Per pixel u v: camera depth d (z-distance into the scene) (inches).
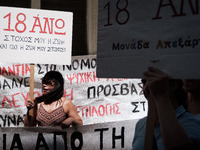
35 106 152.0
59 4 226.2
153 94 56.9
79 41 229.0
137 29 62.8
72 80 201.2
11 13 157.4
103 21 68.5
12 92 194.7
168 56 57.7
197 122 59.7
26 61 157.9
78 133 143.9
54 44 163.2
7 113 193.6
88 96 202.7
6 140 135.2
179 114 61.6
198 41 54.0
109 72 67.2
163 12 58.8
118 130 147.6
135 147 70.7
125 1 64.9
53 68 200.2
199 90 82.0
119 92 205.0
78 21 228.5
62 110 151.3
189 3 55.2
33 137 138.2
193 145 54.9
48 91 151.3
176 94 63.5
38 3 221.5
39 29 161.0
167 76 56.1
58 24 163.8
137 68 62.4
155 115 60.3
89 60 203.3
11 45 157.3
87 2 227.9
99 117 203.0
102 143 145.9
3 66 193.3
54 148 140.0
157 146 62.4
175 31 56.9
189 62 55.0
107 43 67.7
